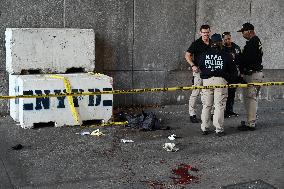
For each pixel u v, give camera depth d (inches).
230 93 335.0
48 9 325.1
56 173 205.0
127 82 362.9
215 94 274.7
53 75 299.4
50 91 284.5
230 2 387.9
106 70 353.4
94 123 307.1
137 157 232.5
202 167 218.7
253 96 291.0
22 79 279.9
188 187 191.5
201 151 246.1
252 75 287.4
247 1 394.9
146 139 269.4
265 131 295.7
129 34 357.1
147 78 369.7
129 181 196.9
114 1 346.6
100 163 221.1
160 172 209.9
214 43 266.7
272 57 418.9
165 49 372.5
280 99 425.4
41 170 208.7
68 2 330.3
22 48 298.0
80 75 303.7
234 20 392.8
